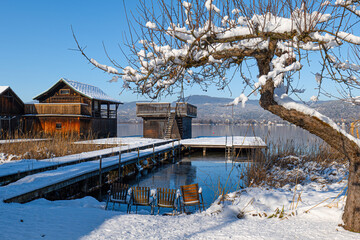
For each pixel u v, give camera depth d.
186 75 5.47
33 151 15.86
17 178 10.70
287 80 5.06
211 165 20.17
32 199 8.91
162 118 32.81
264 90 4.96
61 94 32.16
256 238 4.87
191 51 4.41
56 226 5.51
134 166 18.22
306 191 8.87
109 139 29.98
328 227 5.48
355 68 4.51
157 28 4.20
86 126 31.03
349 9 3.69
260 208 7.08
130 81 4.61
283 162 14.36
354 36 3.69
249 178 11.56
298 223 5.88
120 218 6.37
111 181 14.95
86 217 6.30
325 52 4.29
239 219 6.49
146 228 5.58
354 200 5.24
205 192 11.99
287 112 4.92
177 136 32.62
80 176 11.68
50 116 30.25
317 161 13.98
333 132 4.91
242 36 4.11
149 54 4.38
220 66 5.17
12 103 28.88
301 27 3.76
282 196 7.83
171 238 4.90
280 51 5.06
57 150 17.09
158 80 4.96
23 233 5.00
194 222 6.16
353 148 5.01
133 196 7.91
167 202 7.92
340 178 11.20
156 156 21.64
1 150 15.70
